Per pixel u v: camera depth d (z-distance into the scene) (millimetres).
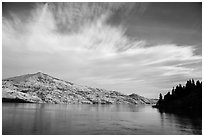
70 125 58125
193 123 61438
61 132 46000
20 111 121875
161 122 65500
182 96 142125
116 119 78688
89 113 120375
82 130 48969
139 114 111250
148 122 66438
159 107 169125
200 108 100250
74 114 108875
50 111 133625
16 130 47531
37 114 101625
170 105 142375
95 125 58562
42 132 45688
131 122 67000
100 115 102938
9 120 67125
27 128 50781
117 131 47656
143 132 46594
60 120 72250
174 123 62125
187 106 115188
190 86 141125
